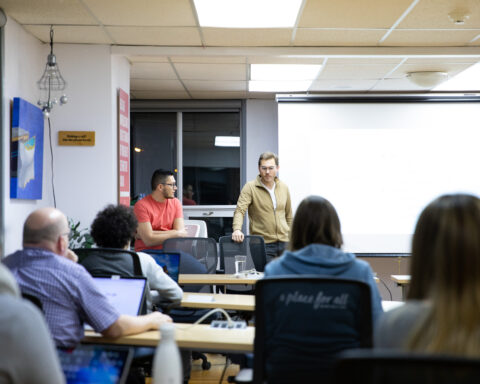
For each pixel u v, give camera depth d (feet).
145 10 13.52
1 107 13.43
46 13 13.61
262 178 17.31
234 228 16.43
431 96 20.93
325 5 13.21
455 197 3.54
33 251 6.38
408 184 20.97
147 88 22.34
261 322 5.75
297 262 6.44
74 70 16.24
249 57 17.30
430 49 16.71
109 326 6.48
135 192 25.23
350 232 20.89
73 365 5.42
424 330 3.25
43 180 15.87
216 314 11.48
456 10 13.55
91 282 6.45
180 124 25.17
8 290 3.97
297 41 16.20
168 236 15.24
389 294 21.30
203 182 25.32
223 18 14.12
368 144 21.06
